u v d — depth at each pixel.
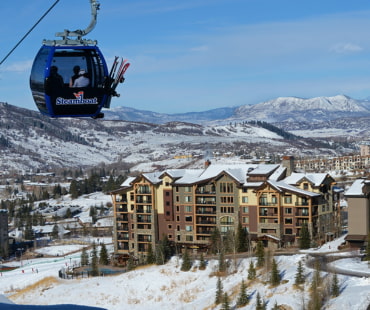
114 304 110.94
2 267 172.12
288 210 133.50
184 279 114.94
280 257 117.25
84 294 116.88
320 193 134.38
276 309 85.81
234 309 93.94
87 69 31.88
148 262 128.62
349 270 102.31
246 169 143.88
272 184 132.88
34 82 32.22
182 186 141.50
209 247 133.62
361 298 85.50
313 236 131.62
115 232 149.25
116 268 135.88
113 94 32.47
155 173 148.62
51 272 137.88
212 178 139.38
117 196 155.62
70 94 31.77
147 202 144.25
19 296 123.81
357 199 123.25
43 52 31.89
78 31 31.98
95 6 31.30
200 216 140.88
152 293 112.38
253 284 102.88
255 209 134.75
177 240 143.00
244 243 129.88
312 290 91.88
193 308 100.31
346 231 146.88
